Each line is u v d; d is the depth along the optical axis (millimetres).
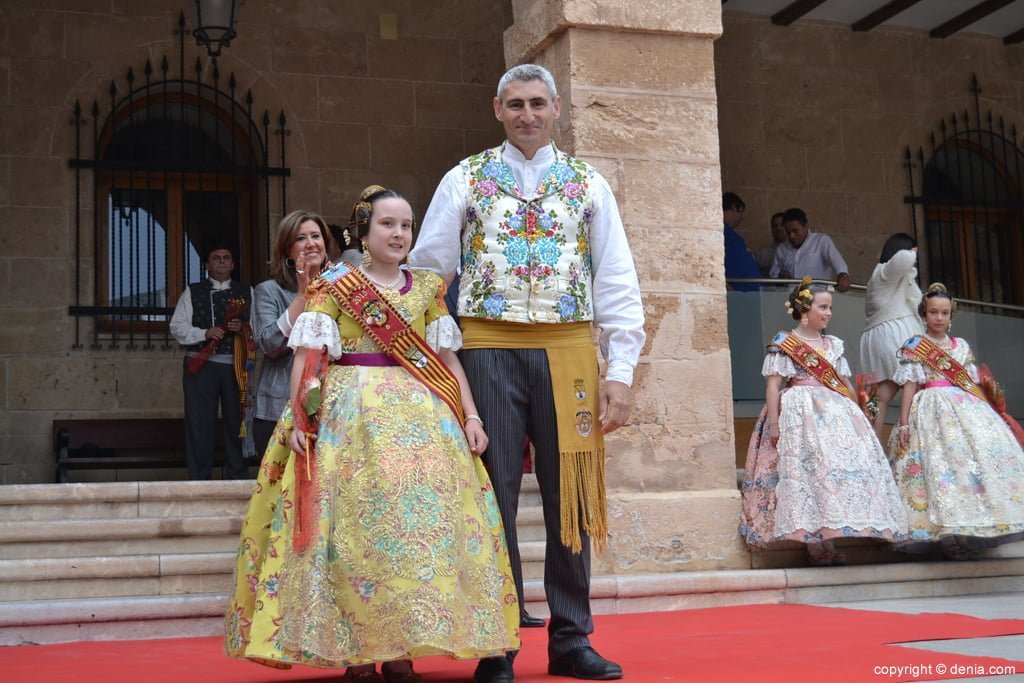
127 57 10453
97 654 4492
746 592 6199
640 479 6438
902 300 8555
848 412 6656
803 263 10836
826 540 6559
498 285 3748
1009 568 6926
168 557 5527
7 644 4914
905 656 3908
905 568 6602
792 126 12453
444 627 3215
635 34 6676
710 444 6609
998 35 13258
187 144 10711
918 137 12836
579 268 3828
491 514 3602
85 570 5414
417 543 3275
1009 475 6773
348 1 11133
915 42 12969
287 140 10812
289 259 5125
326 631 3232
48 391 10008
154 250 10516
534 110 3818
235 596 3510
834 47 12688
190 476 8242
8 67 10195
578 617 3701
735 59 12367
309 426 3459
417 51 11266
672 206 6652
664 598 6004
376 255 3631
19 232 10078
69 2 10391
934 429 6875
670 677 3539
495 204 3787
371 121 11047
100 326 10250
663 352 6559
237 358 8328
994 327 10203
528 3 6879
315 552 3297
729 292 9047
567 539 3686
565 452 3732
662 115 6680
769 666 3740
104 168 10281
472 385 3756
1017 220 13141
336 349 3533
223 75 10703
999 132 13078
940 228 12883
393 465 3355
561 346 3779
